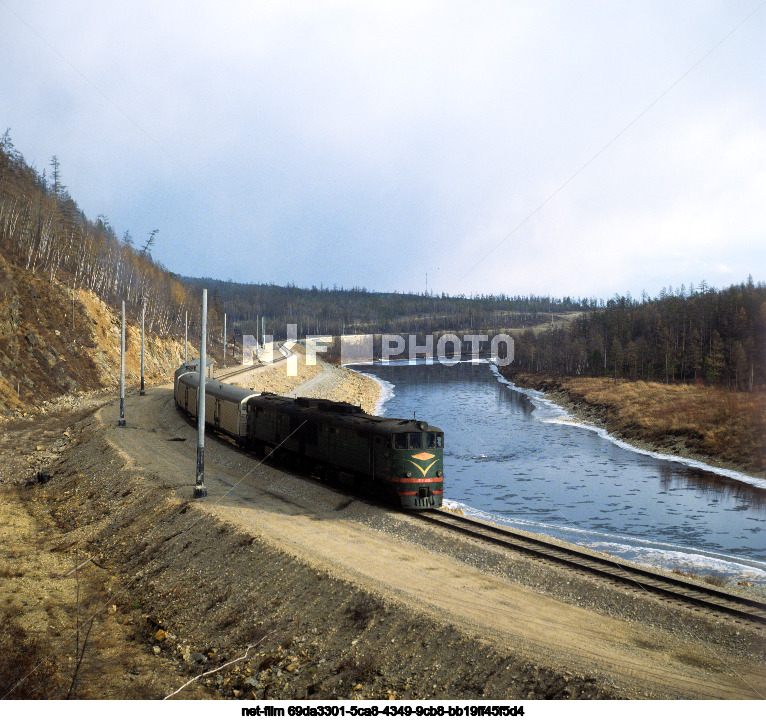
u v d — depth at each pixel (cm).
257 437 4141
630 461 5866
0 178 11644
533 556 2175
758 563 3058
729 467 5503
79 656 1848
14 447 4872
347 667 1600
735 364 10844
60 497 3647
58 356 7969
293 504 2959
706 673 1427
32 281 8875
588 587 1902
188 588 2242
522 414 9112
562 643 1548
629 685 1327
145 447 4312
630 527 3775
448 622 1639
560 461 5856
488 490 4725
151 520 2877
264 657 1744
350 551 2252
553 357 15875
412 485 2798
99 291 11544
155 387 8744
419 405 10088
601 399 9431
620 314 17050
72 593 2347
